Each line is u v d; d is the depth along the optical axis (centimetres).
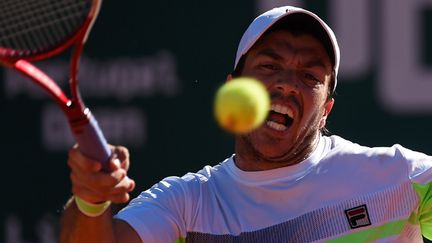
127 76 2339
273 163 1306
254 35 1319
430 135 2253
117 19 2344
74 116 1045
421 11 2252
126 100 2342
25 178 2394
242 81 1082
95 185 1021
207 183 1333
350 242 1270
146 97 2336
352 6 2264
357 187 1289
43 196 2391
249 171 1314
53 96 1069
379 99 2261
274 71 1302
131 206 1296
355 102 2267
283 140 1292
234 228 1292
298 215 1285
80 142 1034
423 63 2255
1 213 2402
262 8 2300
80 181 1031
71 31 1092
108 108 2344
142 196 1316
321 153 1323
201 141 2323
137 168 2338
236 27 2308
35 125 2389
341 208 1281
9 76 2389
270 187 1296
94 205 1091
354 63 2267
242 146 1317
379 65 2261
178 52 2327
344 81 2270
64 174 2384
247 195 1306
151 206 1287
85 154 1028
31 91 2389
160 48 2333
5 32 1323
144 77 2338
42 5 1306
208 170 1359
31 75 1082
